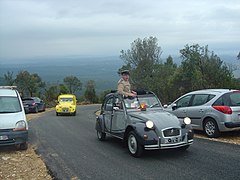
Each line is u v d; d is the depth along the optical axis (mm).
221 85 20516
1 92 11664
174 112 13086
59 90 50000
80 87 56688
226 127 10945
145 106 9844
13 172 7820
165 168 7652
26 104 29484
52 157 9250
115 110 10188
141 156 8930
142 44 31156
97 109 35188
